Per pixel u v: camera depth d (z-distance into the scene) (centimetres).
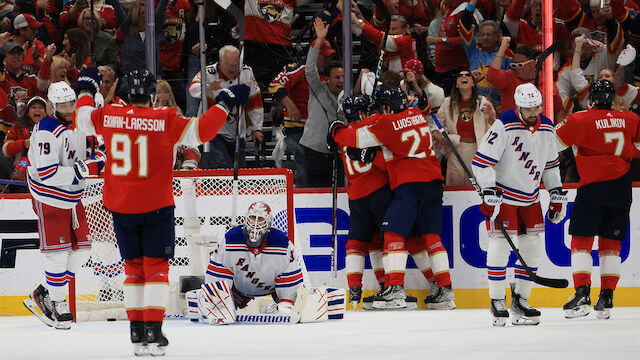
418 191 2419
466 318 2108
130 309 1377
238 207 2375
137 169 1355
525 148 1789
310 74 2845
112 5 3156
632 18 3195
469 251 2584
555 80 3138
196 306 2117
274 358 1245
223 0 1501
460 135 2786
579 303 2039
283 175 2300
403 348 1368
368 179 2497
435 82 3070
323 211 2638
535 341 1449
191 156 2812
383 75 2936
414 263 2606
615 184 2047
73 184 2020
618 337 1509
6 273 2631
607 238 2075
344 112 2520
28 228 2634
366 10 3225
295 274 2038
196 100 3039
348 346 1419
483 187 1784
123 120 1366
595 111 2050
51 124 1995
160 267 1368
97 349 1465
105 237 2419
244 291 2070
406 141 2386
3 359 1289
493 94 2980
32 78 3145
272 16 3175
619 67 3200
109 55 3166
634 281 2538
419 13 3094
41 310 2041
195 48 3155
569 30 3206
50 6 3328
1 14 3291
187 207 2352
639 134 2070
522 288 1855
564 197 1848
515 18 3005
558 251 2558
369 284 2633
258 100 2962
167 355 1334
